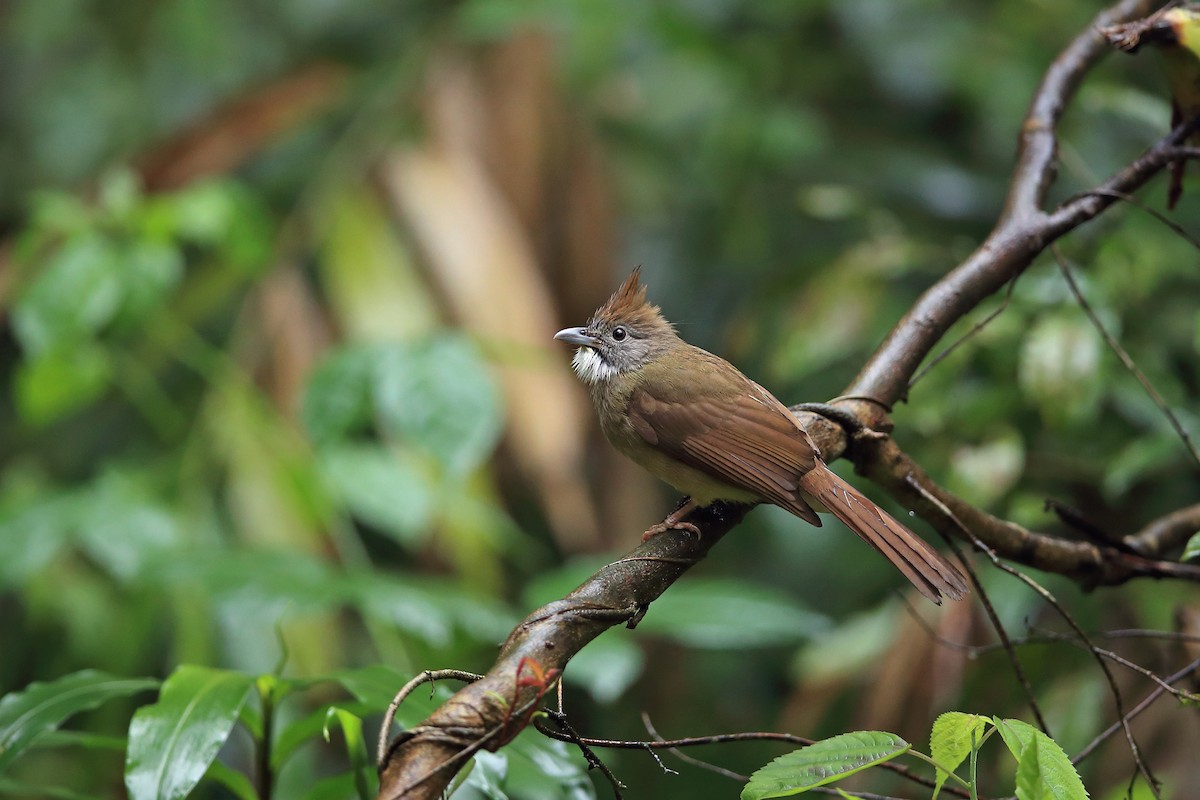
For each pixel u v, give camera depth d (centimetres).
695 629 895
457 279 1098
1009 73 1212
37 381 1012
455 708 455
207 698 543
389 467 1009
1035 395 819
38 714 565
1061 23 1212
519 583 1293
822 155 1255
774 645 1242
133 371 1095
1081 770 816
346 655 1144
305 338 1122
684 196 1329
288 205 1164
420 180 1130
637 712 1190
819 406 636
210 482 1083
